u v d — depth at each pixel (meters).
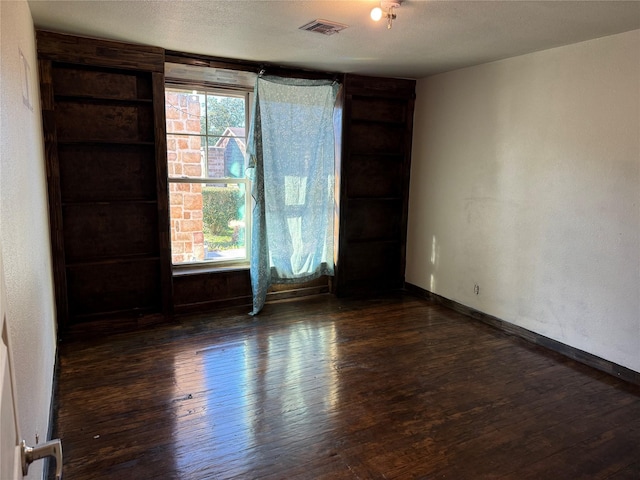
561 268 3.37
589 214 3.14
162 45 3.42
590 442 2.30
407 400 2.69
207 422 2.42
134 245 3.85
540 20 2.67
